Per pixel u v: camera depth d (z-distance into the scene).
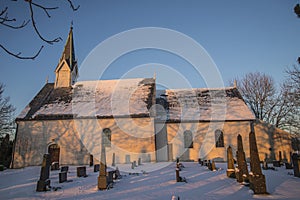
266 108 33.78
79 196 8.62
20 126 22.69
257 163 8.62
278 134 23.30
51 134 22.42
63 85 28.48
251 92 35.72
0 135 29.25
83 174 13.80
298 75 21.81
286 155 22.70
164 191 9.09
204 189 9.28
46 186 9.93
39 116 22.83
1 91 29.66
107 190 9.55
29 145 22.12
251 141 9.03
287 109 29.94
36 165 21.61
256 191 8.28
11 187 10.62
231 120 23.06
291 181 10.58
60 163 21.48
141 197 8.22
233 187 9.49
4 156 26.00
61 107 24.20
